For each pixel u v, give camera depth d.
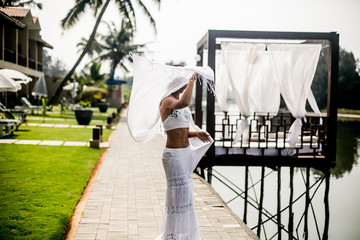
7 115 11.84
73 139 11.62
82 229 4.16
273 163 7.82
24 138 11.23
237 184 10.04
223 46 7.67
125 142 12.32
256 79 8.84
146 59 3.14
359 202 8.26
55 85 36.50
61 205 4.85
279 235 6.41
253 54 7.56
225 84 9.52
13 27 22.11
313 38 7.63
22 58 25.11
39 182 6.02
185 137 3.38
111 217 4.62
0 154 8.35
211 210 5.05
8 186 5.68
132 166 8.18
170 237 3.29
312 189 9.47
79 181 6.27
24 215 4.36
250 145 8.35
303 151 8.07
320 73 29.00
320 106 28.98
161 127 3.68
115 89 38.28
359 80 30.34
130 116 3.24
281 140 9.23
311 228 6.65
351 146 17.30
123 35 39.34
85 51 23.61
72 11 21.73
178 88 3.30
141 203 5.29
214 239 4.00
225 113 9.45
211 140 3.61
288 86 7.71
